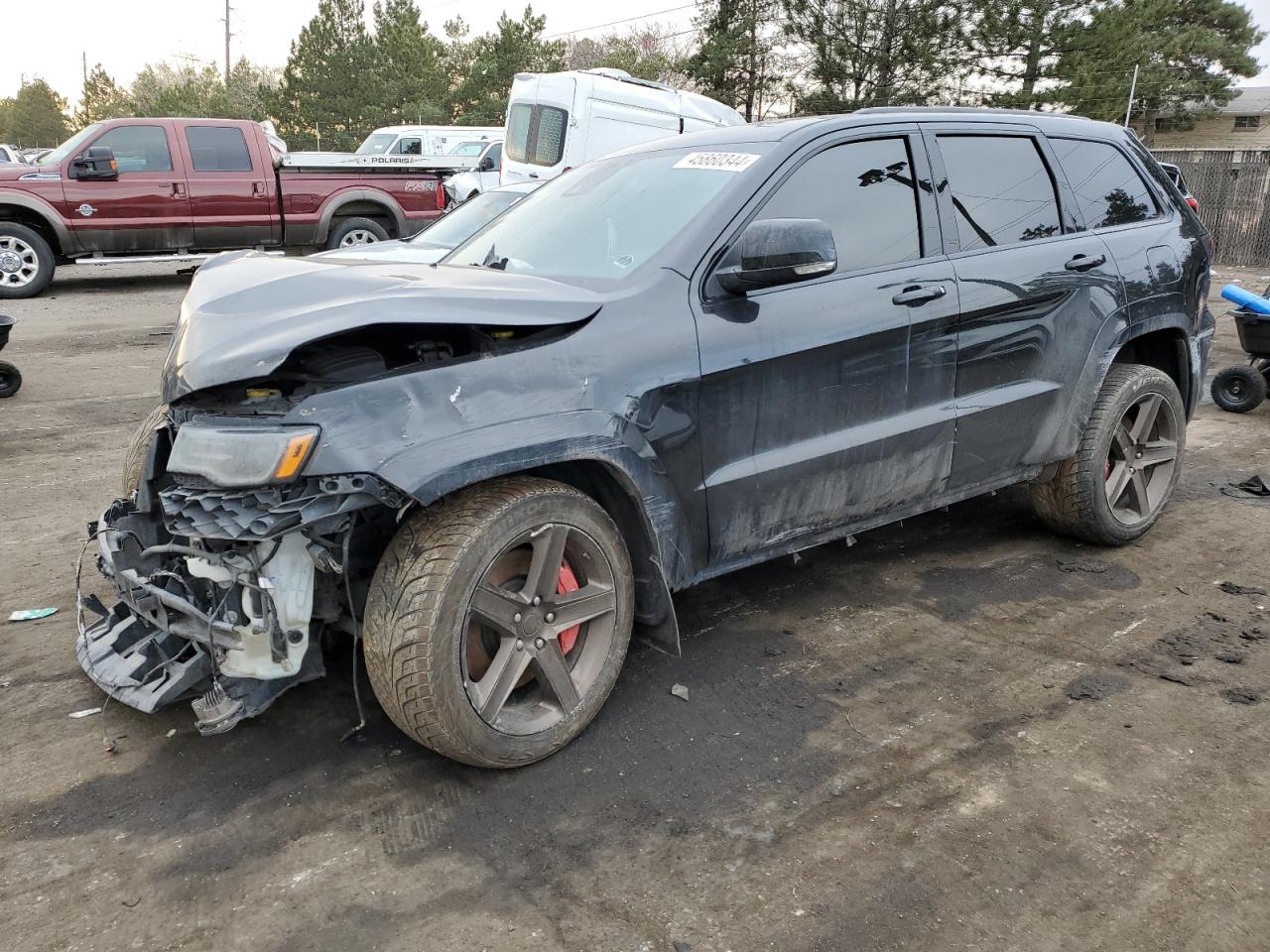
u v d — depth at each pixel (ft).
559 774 9.17
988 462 12.82
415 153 73.41
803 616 12.57
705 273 10.09
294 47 151.02
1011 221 12.89
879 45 90.33
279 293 9.38
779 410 10.52
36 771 9.21
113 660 9.75
